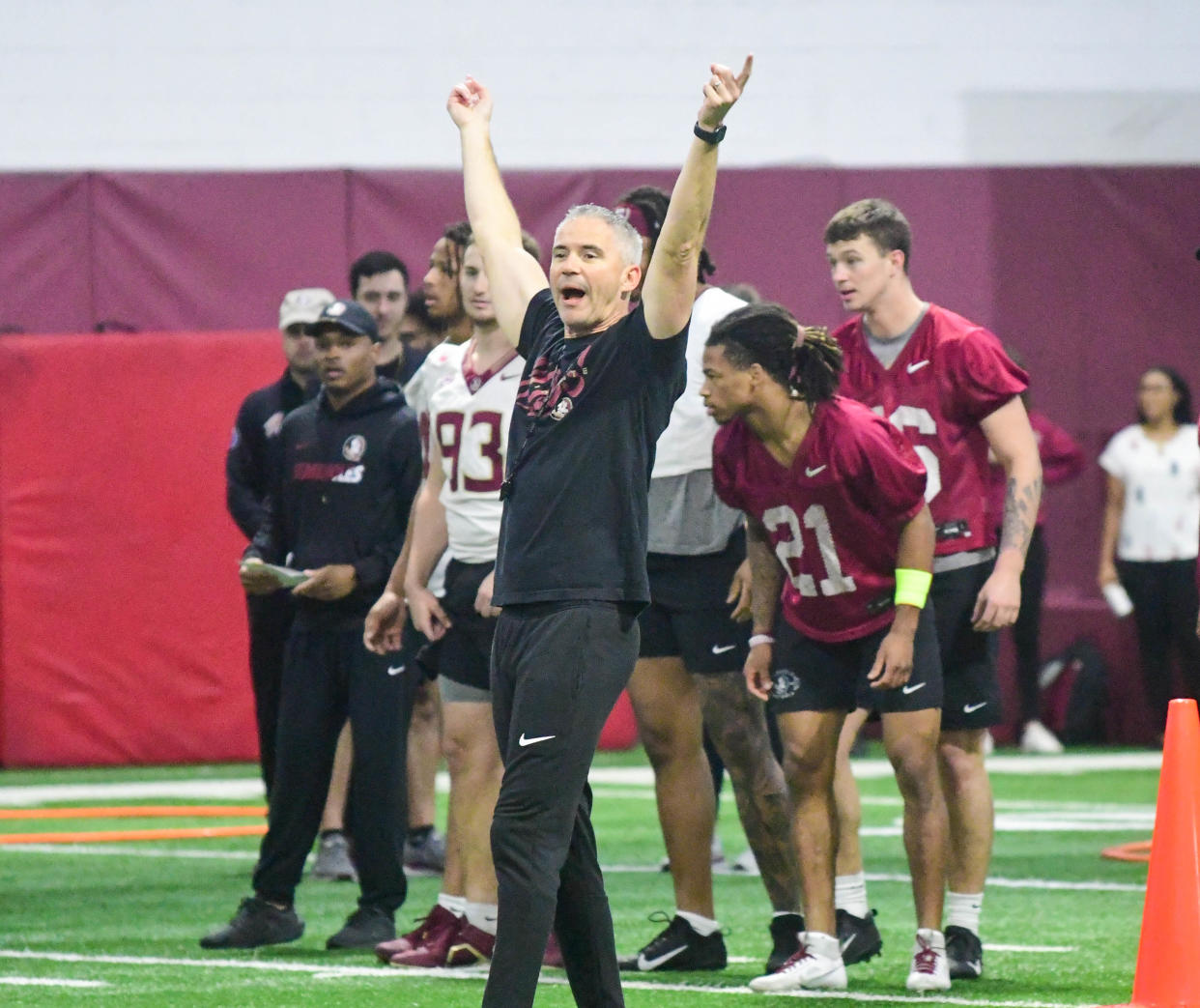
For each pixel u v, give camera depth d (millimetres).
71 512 45281
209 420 45656
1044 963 20188
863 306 19953
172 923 23734
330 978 19406
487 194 16484
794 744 18562
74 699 45375
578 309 14773
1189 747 16844
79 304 46594
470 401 20281
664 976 19625
